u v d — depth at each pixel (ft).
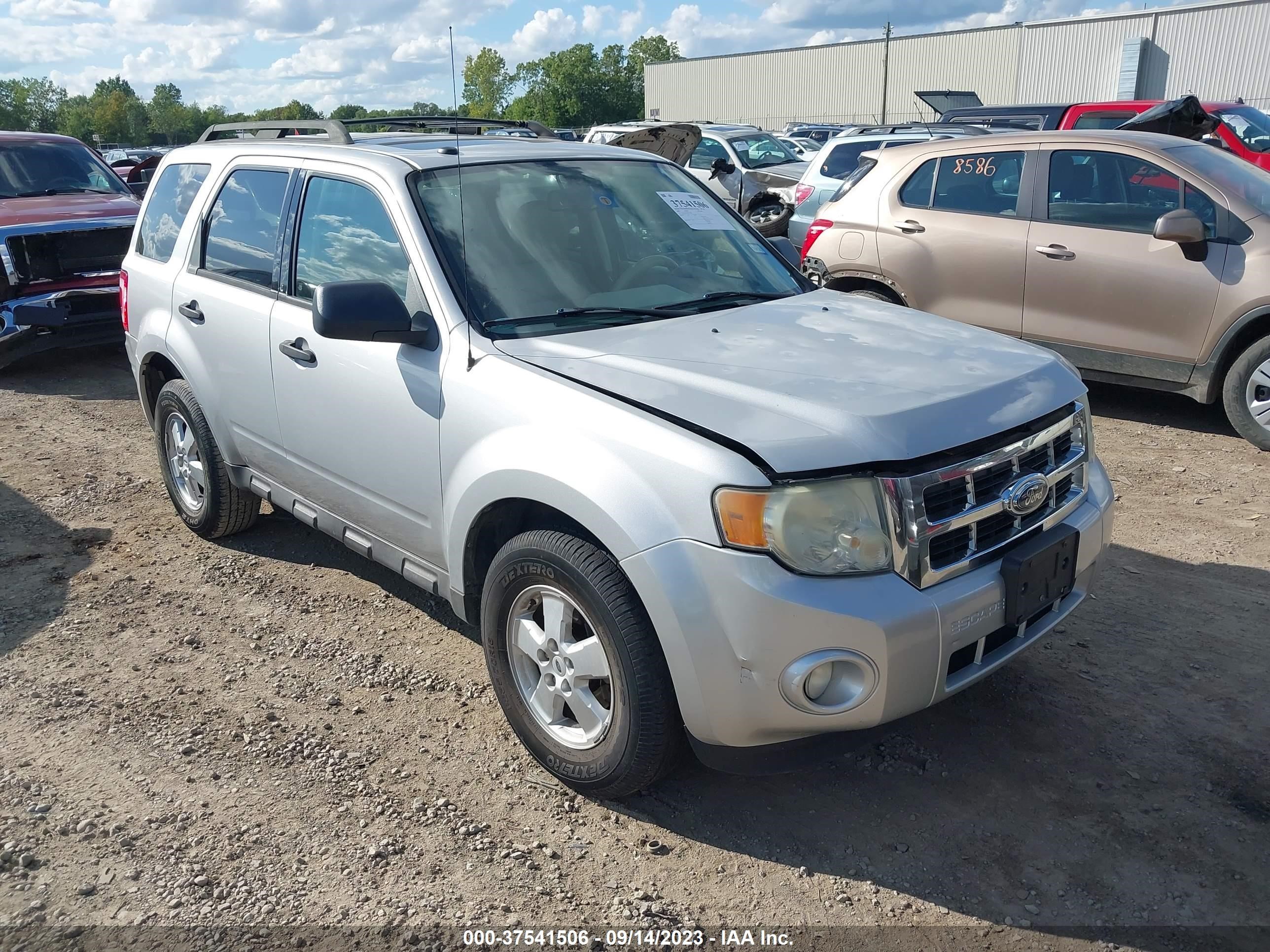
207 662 12.92
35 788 10.34
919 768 10.57
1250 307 19.27
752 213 36.19
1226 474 18.72
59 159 33.01
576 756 9.98
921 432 8.77
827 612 8.23
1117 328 21.03
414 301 11.39
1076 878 8.98
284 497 14.21
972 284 22.85
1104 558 10.75
